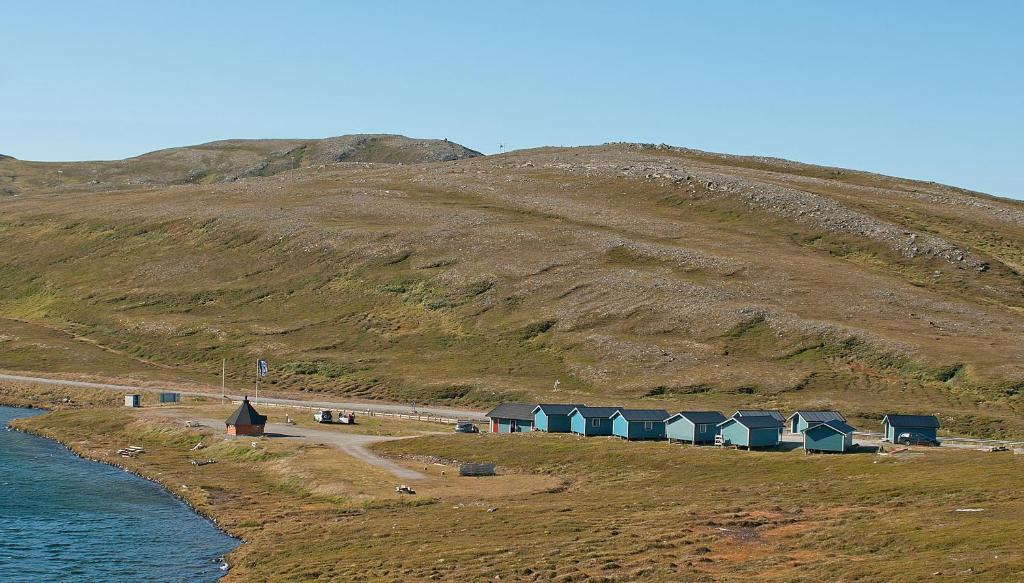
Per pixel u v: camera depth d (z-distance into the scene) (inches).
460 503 3430.1
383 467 4114.2
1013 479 3179.1
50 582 2687.0
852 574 2199.8
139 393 6279.5
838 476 3570.4
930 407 5393.7
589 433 4795.8
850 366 6220.5
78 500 3666.3
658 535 2773.1
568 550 2650.1
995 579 2011.6
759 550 2564.0
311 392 6569.9
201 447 4741.6
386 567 2598.4
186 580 2709.2
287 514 3373.5
